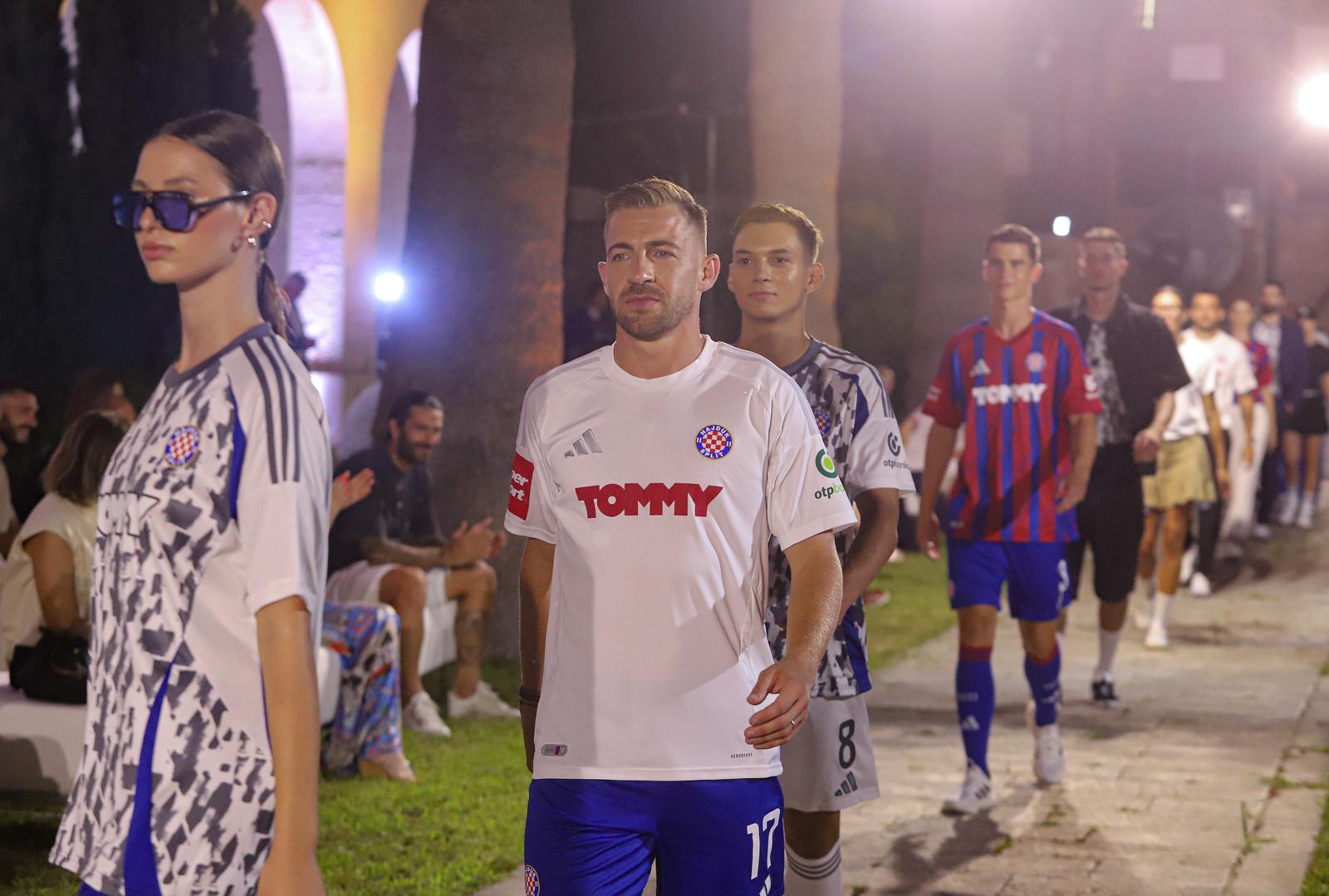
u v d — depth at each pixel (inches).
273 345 96.0
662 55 874.1
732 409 112.7
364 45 644.7
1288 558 554.9
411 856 204.5
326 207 638.5
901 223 961.5
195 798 90.6
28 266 377.4
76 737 211.3
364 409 422.6
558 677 114.0
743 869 113.0
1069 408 243.8
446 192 352.2
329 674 240.1
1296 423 621.3
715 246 705.0
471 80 349.1
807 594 112.7
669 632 111.0
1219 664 371.6
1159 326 301.7
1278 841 218.2
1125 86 1180.5
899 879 200.5
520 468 118.3
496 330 350.9
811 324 450.6
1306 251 1184.8
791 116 444.8
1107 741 287.3
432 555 284.8
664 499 111.3
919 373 737.0
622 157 863.7
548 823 113.0
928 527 251.3
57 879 187.2
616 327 114.0
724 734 111.7
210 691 91.4
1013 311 244.5
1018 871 204.2
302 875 89.3
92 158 386.0
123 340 391.2
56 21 386.9
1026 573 243.9
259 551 90.9
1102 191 1179.9
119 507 93.6
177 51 399.9
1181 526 391.5
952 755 275.0
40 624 217.0
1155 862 208.5
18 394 277.4
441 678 329.7
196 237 95.1
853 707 154.5
